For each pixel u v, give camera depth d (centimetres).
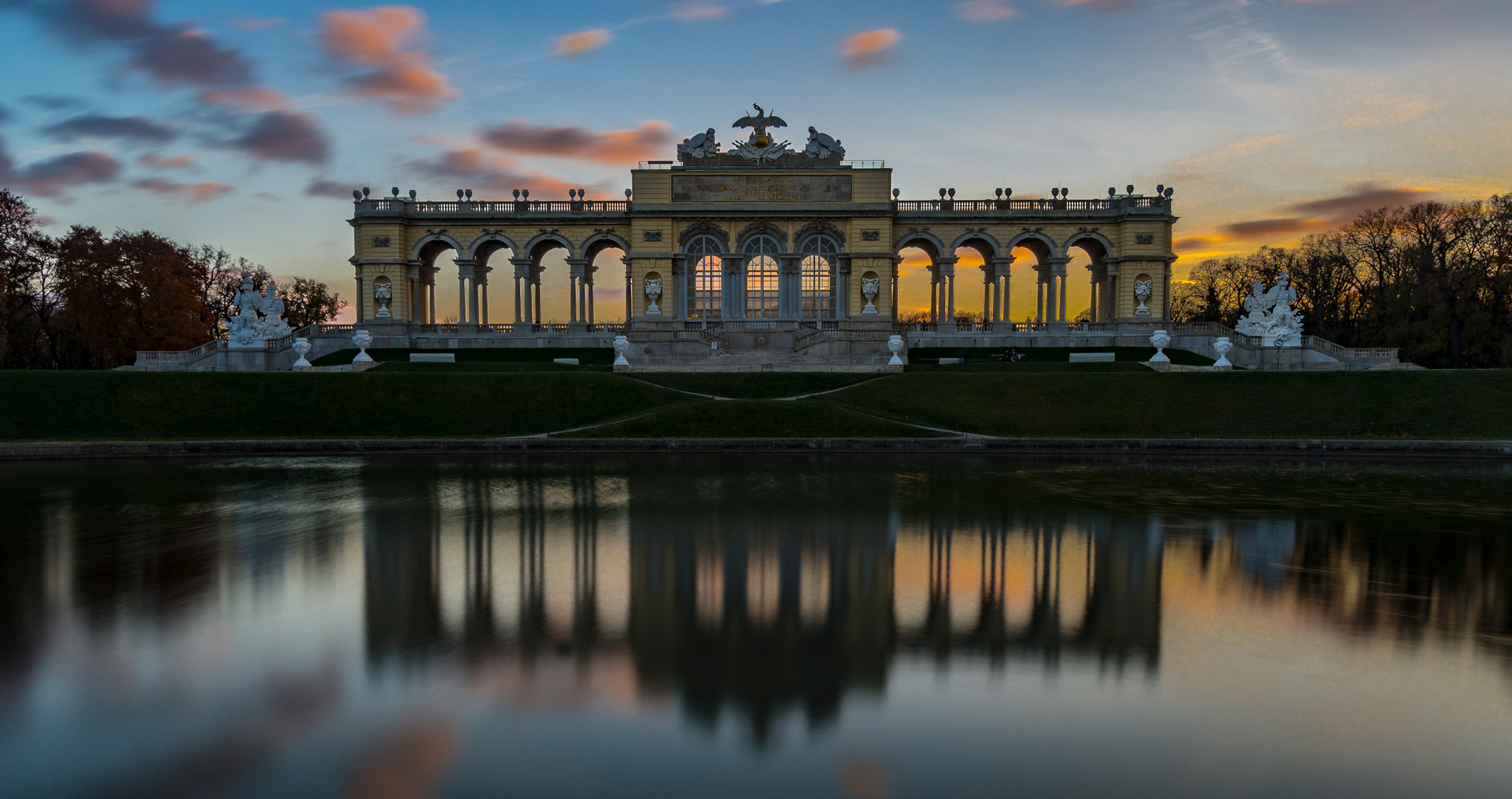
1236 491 3142
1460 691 1349
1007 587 1888
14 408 4747
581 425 5075
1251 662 1464
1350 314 9856
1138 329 8119
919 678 1388
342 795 1039
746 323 7438
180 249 9088
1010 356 7225
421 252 8712
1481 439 4516
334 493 3089
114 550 2206
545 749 1152
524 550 2217
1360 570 2028
